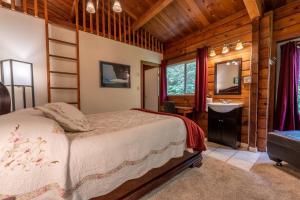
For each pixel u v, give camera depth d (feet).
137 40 14.08
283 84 9.97
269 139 7.47
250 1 8.12
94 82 11.57
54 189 3.08
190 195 5.24
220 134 10.34
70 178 3.29
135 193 4.75
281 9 8.64
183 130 6.59
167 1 9.87
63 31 10.12
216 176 6.41
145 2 11.27
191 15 11.49
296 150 6.21
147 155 5.04
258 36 8.93
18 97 8.64
